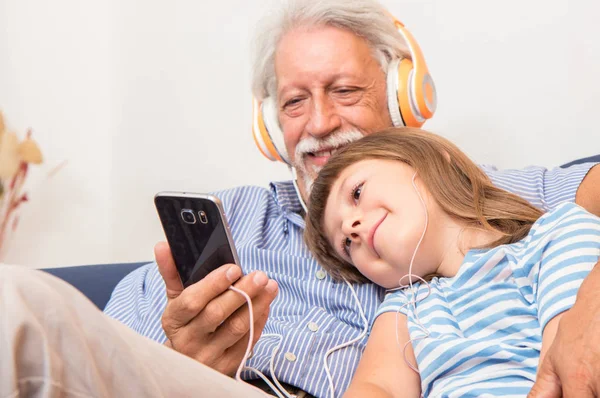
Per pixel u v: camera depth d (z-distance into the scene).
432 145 1.30
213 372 0.76
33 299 0.58
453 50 1.99
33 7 2.44
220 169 2.32
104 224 2.43
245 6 2.24
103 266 1.69
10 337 0.55
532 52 1.90
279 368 1.20
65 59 2.43
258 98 1.69
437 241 1.21
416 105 1.54
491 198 1.28
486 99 1.96
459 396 0.96
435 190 1.23
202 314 1.03
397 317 1.16
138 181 2.40
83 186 2.42
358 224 1.24
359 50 1.53
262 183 2.27
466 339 1.03
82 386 0.58
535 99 1.91
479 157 1.98
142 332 1.39
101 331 0.63
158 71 2.36
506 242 1.16
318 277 1.37
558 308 0.93
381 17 1.55
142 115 2.39
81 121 2.43
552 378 0.79
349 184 1.28
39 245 2.37
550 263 1.00
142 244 2.41
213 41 2.29
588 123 1.87
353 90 1.52
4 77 2.42
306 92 1.53
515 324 1.02
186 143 2.35
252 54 1.65
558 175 1.45
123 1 2.38
